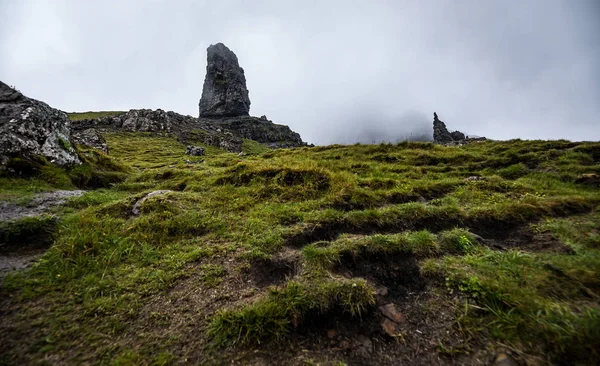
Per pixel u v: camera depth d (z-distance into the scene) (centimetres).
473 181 988
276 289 397
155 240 550
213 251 516
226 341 326
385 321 366
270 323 346
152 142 7925
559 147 1509
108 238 528
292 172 955
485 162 1379
